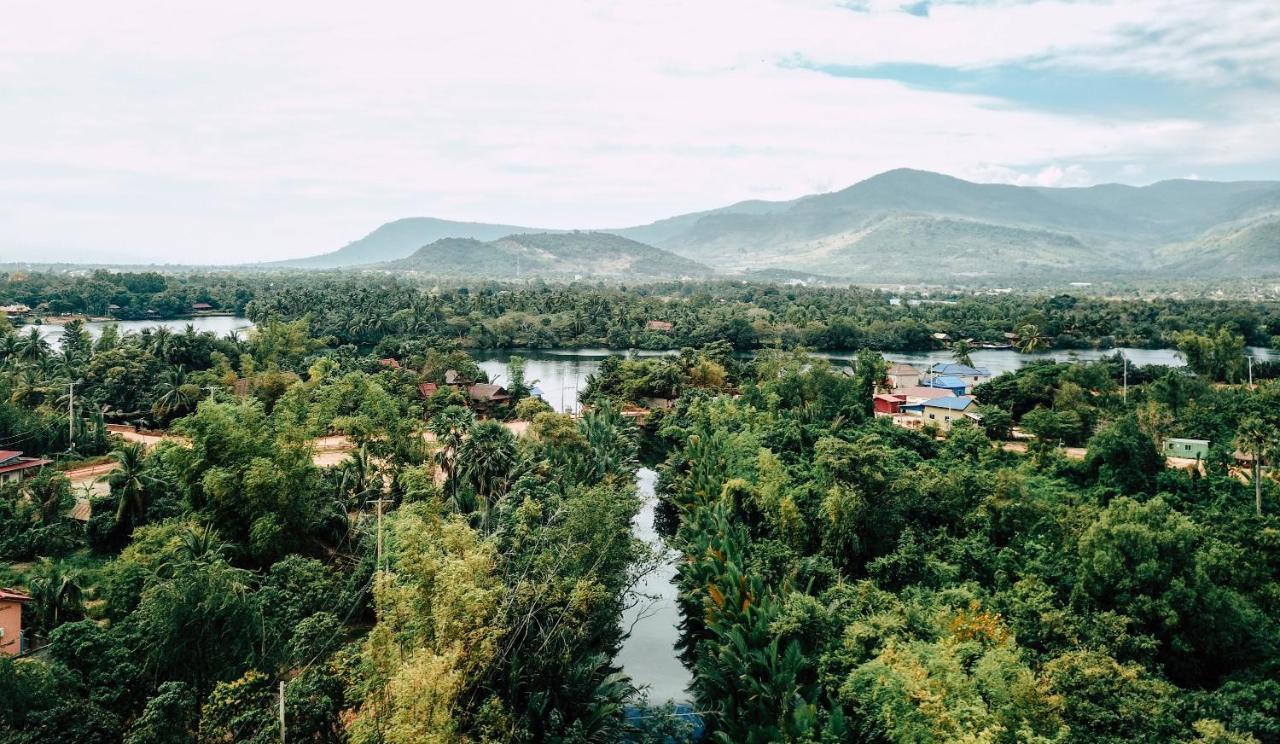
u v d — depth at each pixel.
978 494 64.81
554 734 40.28
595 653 50.41
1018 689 35.88
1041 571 52.31
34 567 57.34
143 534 55.69
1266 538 55.28
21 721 31.39
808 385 122.31
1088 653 41.31
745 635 48.62
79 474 85.38
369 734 32.59
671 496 89.56
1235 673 43.06
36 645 44.94
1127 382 153.88
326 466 83.50
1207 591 45.34
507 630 41.66
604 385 146.12
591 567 52.75
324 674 37.69
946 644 38.75
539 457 79.88
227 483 59.53
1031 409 123.56
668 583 72.31
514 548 52.03
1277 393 118.00
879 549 60.16
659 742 44.53
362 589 50.34
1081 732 36.00
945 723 32.75
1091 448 76.00
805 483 68.56
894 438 89.94
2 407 89.31
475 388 138.25
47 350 130.38
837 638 45.88
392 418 87.00
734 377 158.00
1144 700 37.19
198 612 38.00
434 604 38.25
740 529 65.56
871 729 36.97
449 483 72.56
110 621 46.34
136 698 36.19
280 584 49.31
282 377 114.88
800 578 57.16
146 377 118.00
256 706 34.91
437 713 32.94
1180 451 94.69
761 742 41.12
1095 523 50.06
